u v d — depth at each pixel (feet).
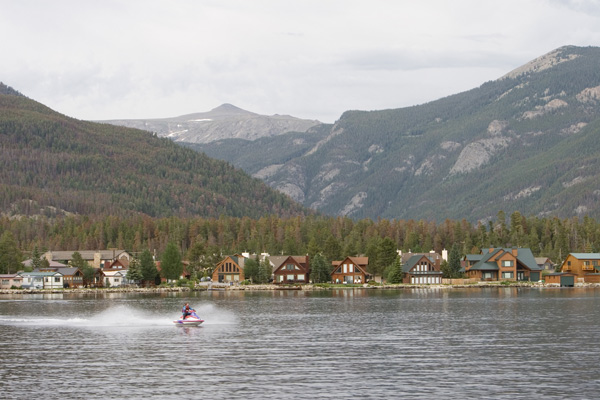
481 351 349.82
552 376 295.07
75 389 278.67
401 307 579.48
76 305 639.76
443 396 266.16
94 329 444.55
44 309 594.24
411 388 277.23
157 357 340.59
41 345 378.73
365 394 269.03
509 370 306.14
